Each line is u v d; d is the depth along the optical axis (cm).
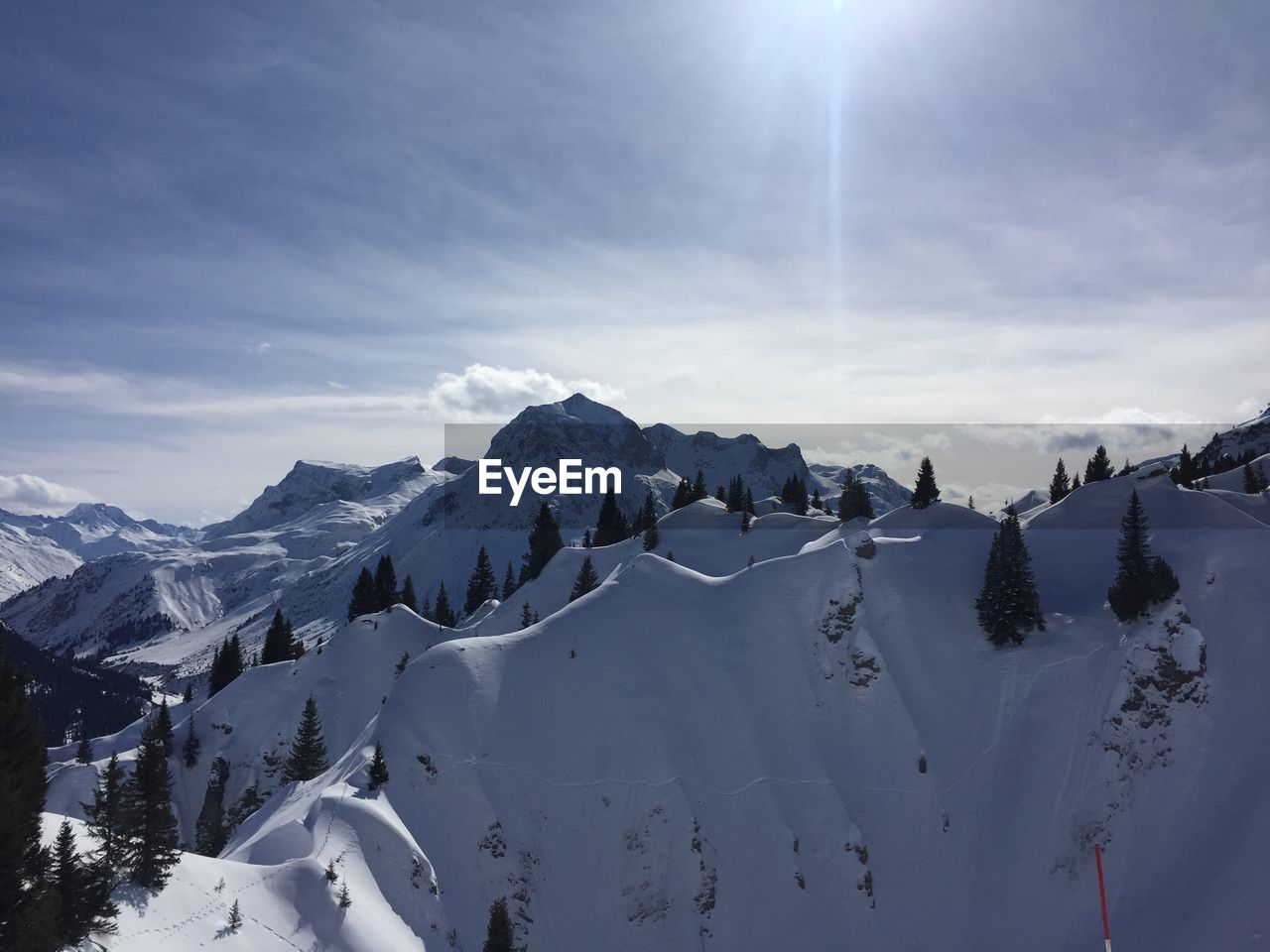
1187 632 8238
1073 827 7556
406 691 8700
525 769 8138
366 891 6425
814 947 7156
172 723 13350
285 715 11788
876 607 9594
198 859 6022
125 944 4938
